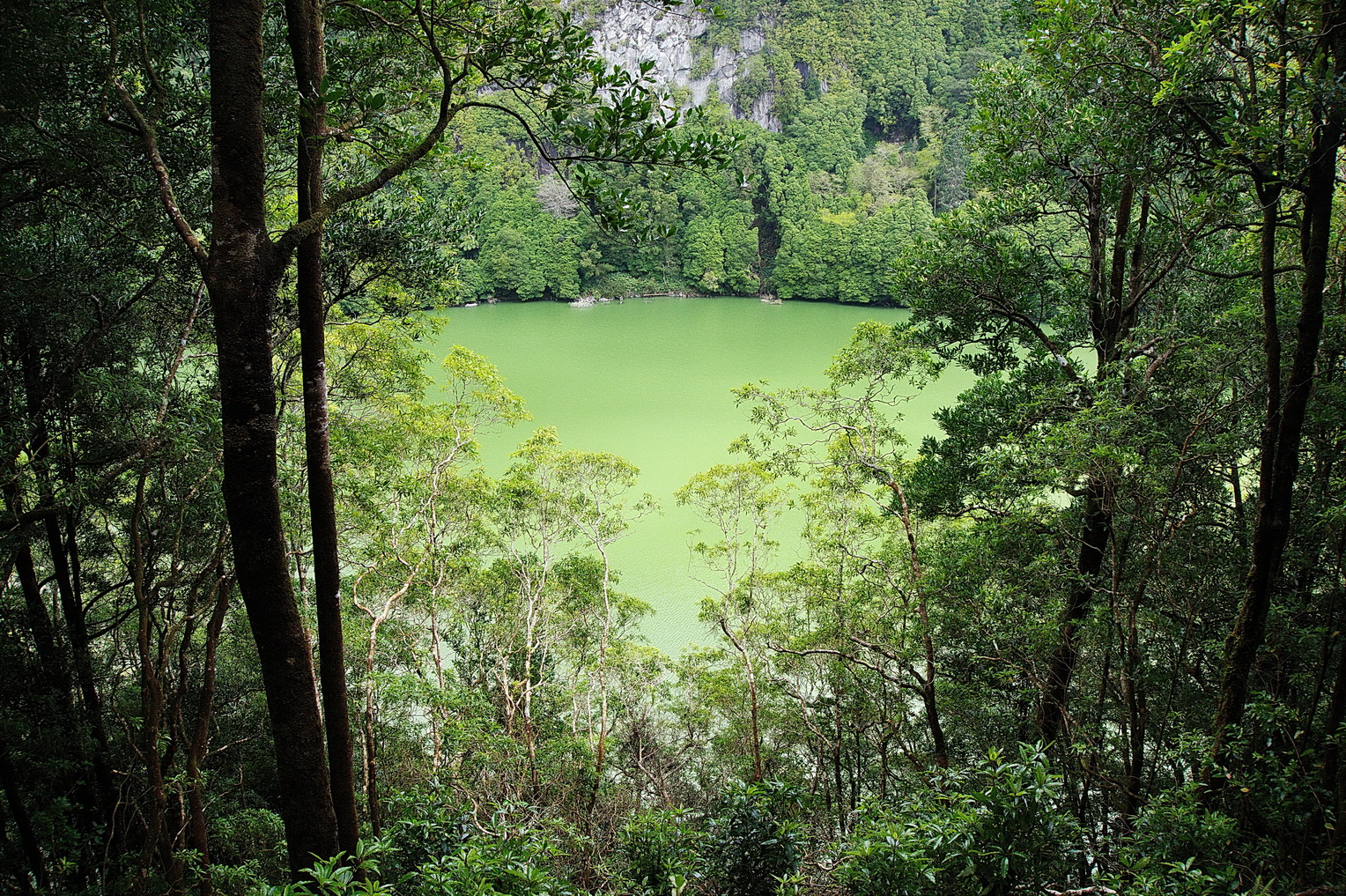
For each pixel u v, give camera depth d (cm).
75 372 825
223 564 884
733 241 8981
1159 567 850
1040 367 1169
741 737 1603
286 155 1047
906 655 1201
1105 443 809
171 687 1037
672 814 784
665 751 1731
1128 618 852
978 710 1164
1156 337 984
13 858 839
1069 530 996
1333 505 750
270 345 518
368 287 1272
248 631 1349
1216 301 1013
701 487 1655
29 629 924
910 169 9200
